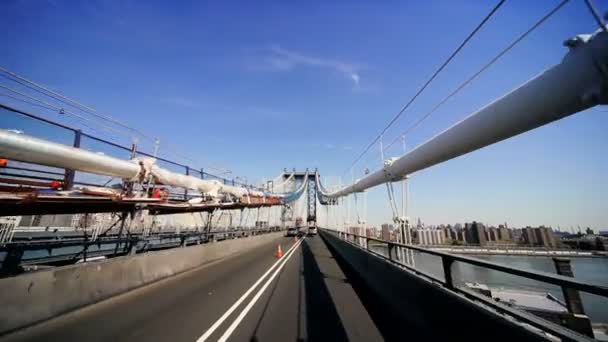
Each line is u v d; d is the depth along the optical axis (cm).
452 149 426
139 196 704
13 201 454
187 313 436
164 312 441
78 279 461
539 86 255
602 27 189
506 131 315
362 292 571
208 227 1261
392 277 466
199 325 386
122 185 682
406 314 379
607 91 193
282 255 1269
